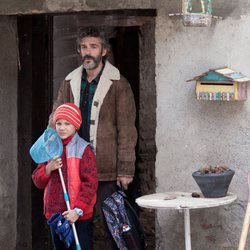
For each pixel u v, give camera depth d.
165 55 5.36
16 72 6.08
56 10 5.64
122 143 5.22
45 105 6.16
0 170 5.93
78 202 4.82
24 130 6.10
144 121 6.07
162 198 4.91
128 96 5.28
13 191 6.08
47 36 6.15
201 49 5.27
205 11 5.19
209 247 5.36
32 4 5.70
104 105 5.24
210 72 5.01
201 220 5.36
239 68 5.19
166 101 5.38
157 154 5.42
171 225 5.45
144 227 6.29
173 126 5.37
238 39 5.18
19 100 6.11
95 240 6.45
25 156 6.11
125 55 6.78
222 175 4.80
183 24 4.93
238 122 5.21
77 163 4.89
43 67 6.13
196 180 4.89
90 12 5.71
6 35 5.94
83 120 5.27
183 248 5.43
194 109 5.31
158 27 5.37
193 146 5.33
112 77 5.27
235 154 5.23
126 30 6.74
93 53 5.20
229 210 5.28
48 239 6.20
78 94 5.29
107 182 5.23
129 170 5.19
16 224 6.13
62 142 4.95
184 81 5.32
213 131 5.28
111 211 5.13
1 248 5.95
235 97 5.00
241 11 5.17
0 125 5.92
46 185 5.01
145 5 5.41
